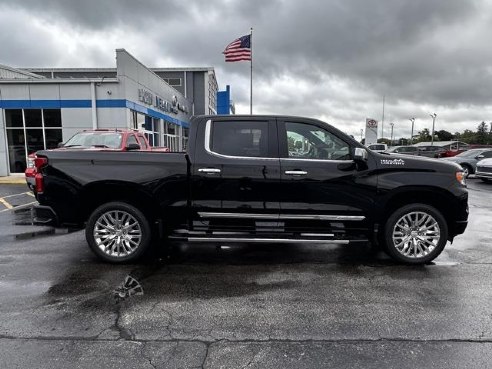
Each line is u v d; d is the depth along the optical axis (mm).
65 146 10828
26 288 4496
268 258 5762
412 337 3412
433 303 4125
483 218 8992
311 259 5715
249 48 28641
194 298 4258
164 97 26812
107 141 11156
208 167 5246
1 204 10828
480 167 17359
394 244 5398
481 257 5797
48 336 3398
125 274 5016
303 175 5207
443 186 5258
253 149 5316
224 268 5289
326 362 3023
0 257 5695
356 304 4109
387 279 4859
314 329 3557
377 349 3215
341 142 5328
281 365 2982
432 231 5387
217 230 5387
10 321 3674
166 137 28438
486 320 3734
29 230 7496
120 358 3064
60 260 5566
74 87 17844
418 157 5590
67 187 5297
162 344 3283
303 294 4383
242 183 5238
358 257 5816
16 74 22453
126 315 3822
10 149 18250
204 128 5383
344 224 5355
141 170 5281
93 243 5395
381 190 5250
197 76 44719
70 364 2977
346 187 5246
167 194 5293
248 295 4352
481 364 2992
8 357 3061
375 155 5336
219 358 3076
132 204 5422
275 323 3674
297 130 5363
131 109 18969
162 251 6090
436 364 2994
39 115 18094
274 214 5273
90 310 3930
